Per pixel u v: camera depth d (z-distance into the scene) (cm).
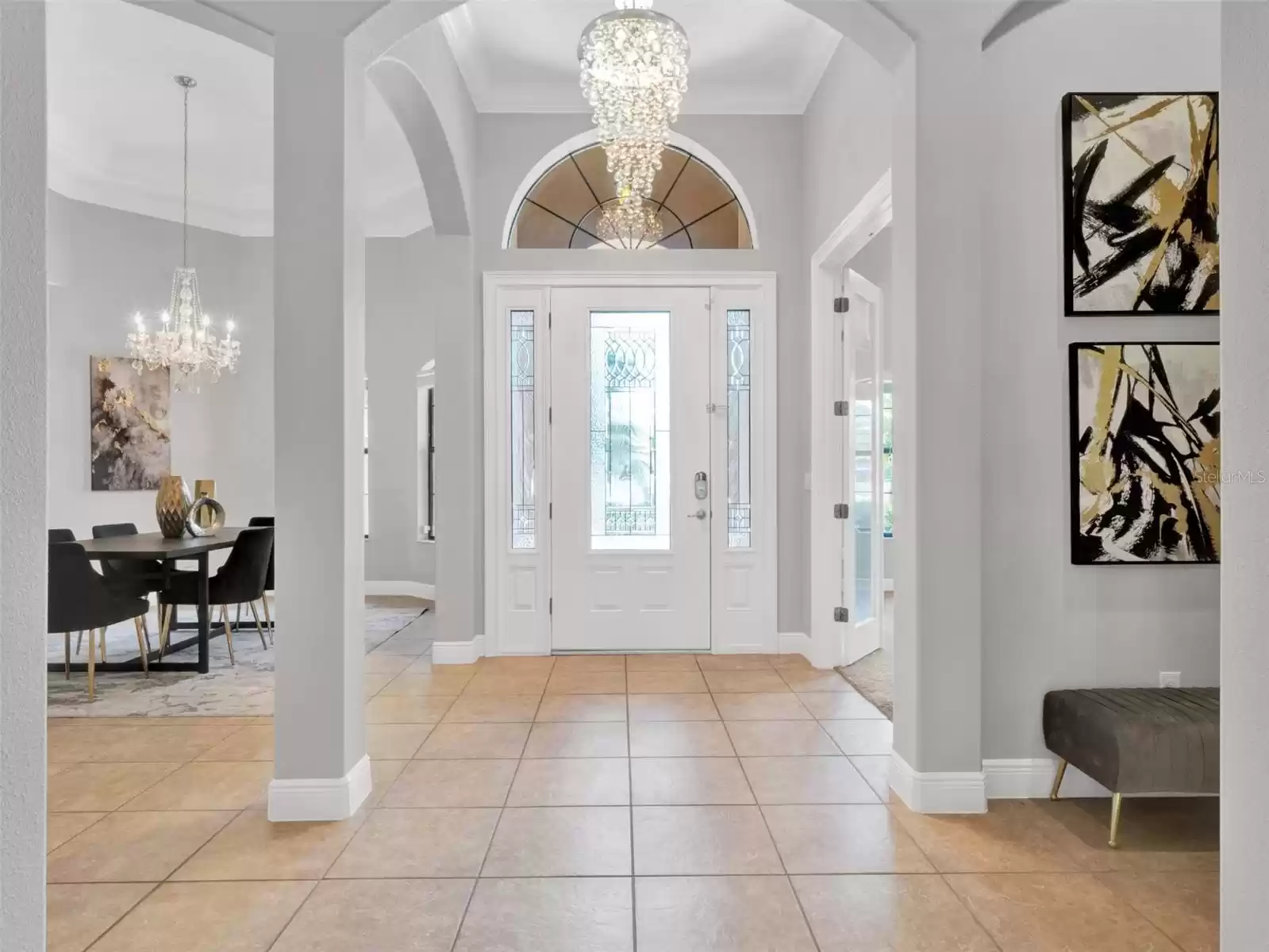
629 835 242
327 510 255
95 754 317
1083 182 272
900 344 276
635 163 384
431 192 445
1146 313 272
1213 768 230
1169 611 274
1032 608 274
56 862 226
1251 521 94
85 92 498
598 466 495
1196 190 272
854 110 386
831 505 457
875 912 201
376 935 190
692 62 452
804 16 405
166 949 185
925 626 261
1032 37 273
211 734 342
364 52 269
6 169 78
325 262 256
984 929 193
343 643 255
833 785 281
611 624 492
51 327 593
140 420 641
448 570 465
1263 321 92
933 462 261
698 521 491
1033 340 274
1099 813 259
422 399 714
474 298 476
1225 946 98
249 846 236
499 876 218
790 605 489
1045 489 274
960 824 250
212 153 593
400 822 252
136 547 448
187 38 434
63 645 518
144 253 642
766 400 489
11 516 78
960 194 262
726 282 488
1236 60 95
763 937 190
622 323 495
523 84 474
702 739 330
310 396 255
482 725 349
